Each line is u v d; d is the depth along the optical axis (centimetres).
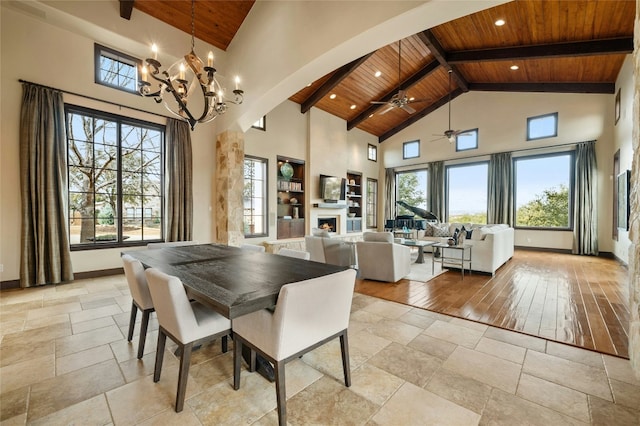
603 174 647
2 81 367
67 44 414
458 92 820
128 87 475
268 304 150
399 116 938
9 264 380
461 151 855
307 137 781
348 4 312
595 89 630
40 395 173
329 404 165
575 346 232
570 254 680
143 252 289
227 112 550
